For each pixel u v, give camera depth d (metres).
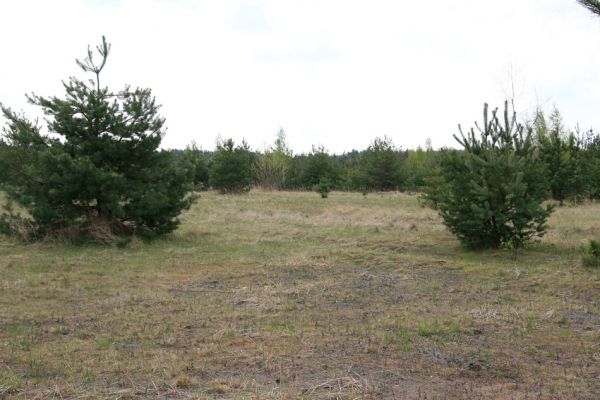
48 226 14.14
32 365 5.60
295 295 8.79
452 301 8.33
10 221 14.27
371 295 8.77
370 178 41.72
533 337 6.46
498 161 12.28
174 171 15.31
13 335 6.64
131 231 14.91
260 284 9.62
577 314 7.51
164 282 9.85
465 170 13.12
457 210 13.04
